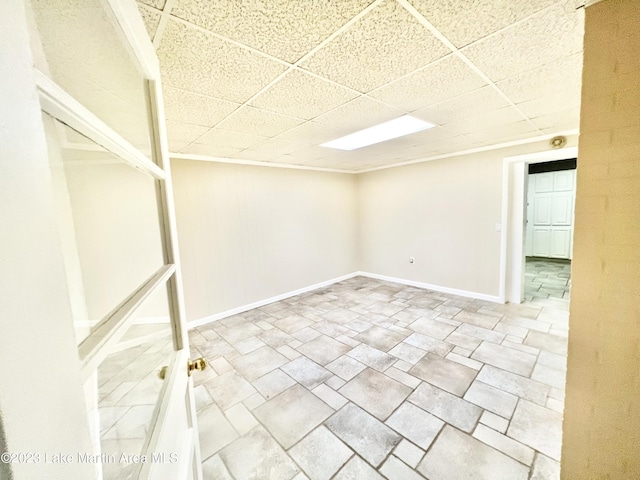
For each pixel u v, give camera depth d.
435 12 1.06
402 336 2.86
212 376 2.29
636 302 0.85
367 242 5.29
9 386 0.21
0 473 0.19
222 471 1.43
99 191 0.93
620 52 0.83
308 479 1.38
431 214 4.27
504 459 1.44
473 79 1.61
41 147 0.27
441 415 1.75
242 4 0.98
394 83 1.63
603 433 0.93
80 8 0.62
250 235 3.84
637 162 0.82
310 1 0.97
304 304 3.98
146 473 0.53
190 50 1.24
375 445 1.56
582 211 0.92
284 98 1.78
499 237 3.59
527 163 3.41
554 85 1.71
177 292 0.92
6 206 0.22
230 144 2.86
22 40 0.26
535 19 1.11
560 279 4.79
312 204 4.61
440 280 4.27
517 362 2.30
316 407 1.88
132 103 0.97
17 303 0.23
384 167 4.83
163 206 0.89
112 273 0.99
